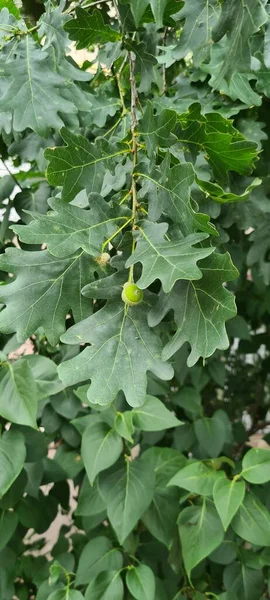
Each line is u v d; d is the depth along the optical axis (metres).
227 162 0.45
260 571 0.78
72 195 0.39
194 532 0.71
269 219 0.67
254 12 0.35
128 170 0.41
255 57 0.57
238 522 0.70
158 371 0.33
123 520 0.66
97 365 0.33
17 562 0.85
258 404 1.22
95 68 0.83
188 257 0.31
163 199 0.36
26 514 0.76
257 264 0.77
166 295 0.34
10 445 0.64
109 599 0.68
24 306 0.35
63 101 0.49
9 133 0.55
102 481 0.69
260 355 1.25
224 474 0.72
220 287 0.33
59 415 0.84
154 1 0.33
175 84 0.70
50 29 0.50
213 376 0.91
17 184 0.73
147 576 0.70
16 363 0.65
